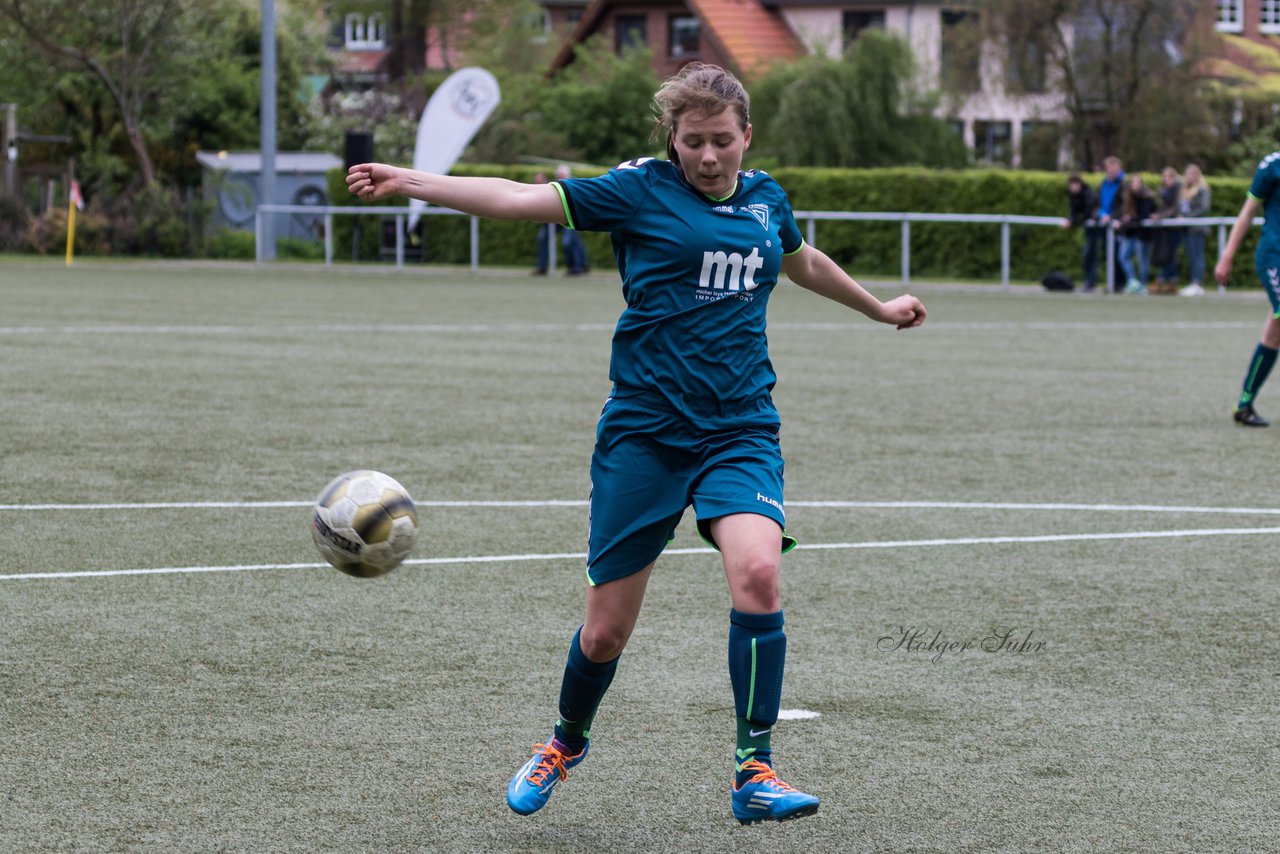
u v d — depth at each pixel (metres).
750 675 11.97
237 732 14.30
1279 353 34.25
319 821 12.25
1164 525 23.98
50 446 29.47
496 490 26.03
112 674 15.99
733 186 12.79
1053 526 23.84
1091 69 129.62
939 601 19.39
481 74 94.94
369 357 45.41
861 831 12.20
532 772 12.45
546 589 19.78
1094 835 12.15
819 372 43.81
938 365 45.97
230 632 17.62
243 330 53.09
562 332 54.09
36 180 106.50
